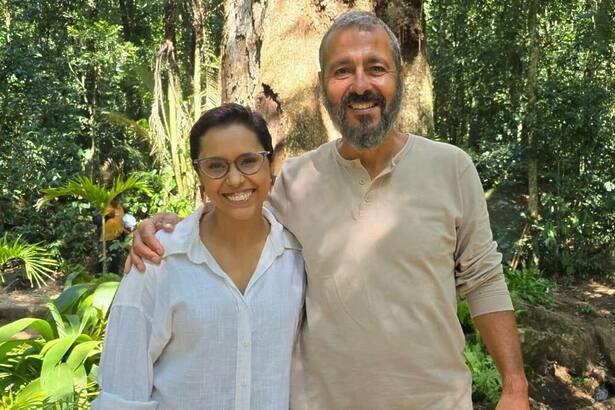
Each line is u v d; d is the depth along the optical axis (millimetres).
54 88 9070
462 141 11336
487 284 1591
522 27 9344
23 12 9672
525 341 4637
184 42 12031
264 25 3250
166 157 8500
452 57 10438
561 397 4566
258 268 1446
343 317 1499
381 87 1503
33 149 8617
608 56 8719
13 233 8320
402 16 3207
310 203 1582
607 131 8117
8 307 6434
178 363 1389
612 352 5047
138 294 1409
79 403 2768
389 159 1557
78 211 8352
